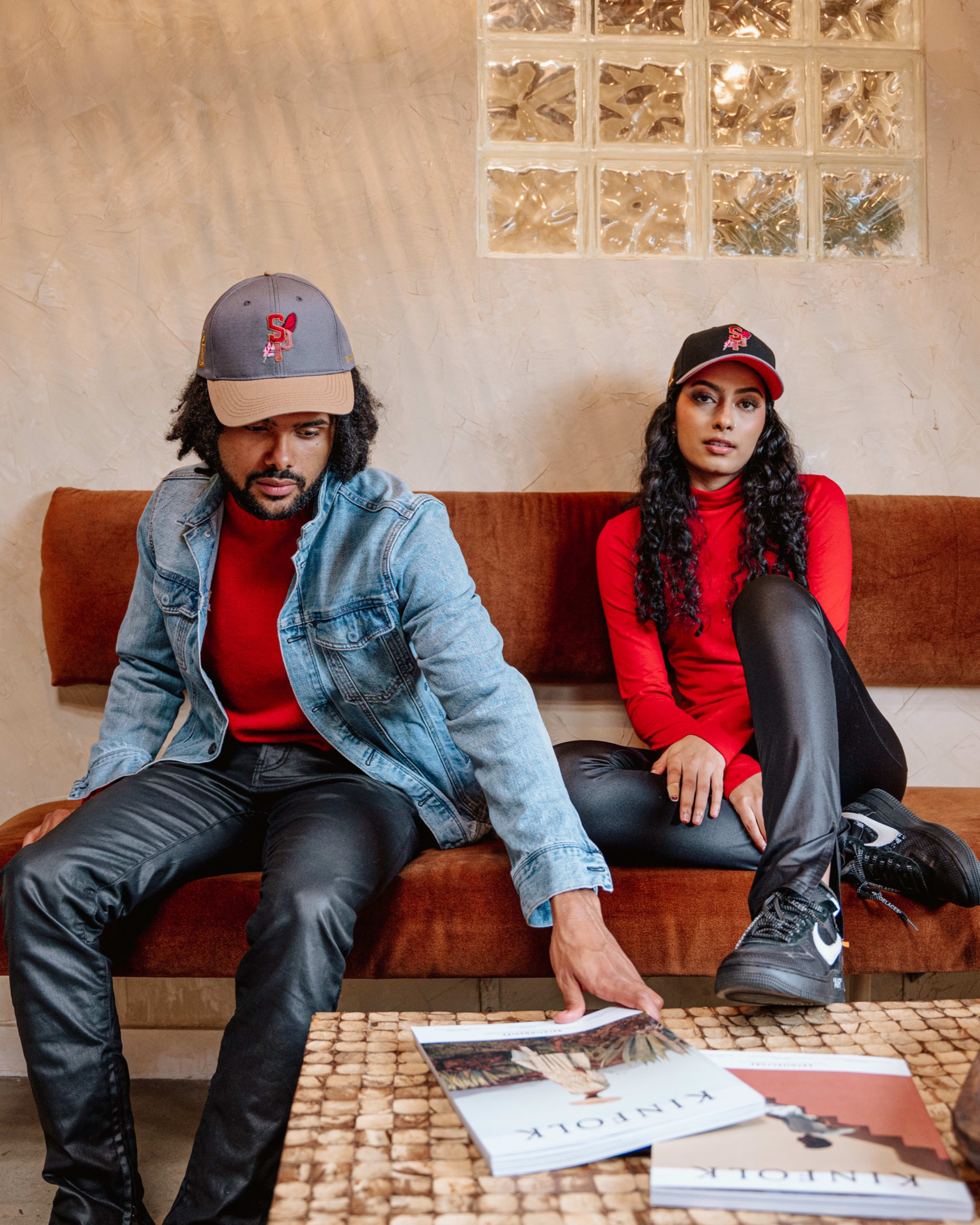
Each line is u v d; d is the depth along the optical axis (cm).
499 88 191
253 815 134
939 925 124
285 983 103
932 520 180
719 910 125
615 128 192
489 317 189
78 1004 111
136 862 118
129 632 144
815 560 162
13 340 184
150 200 185
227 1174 100
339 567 131
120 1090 114
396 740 135
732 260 192
